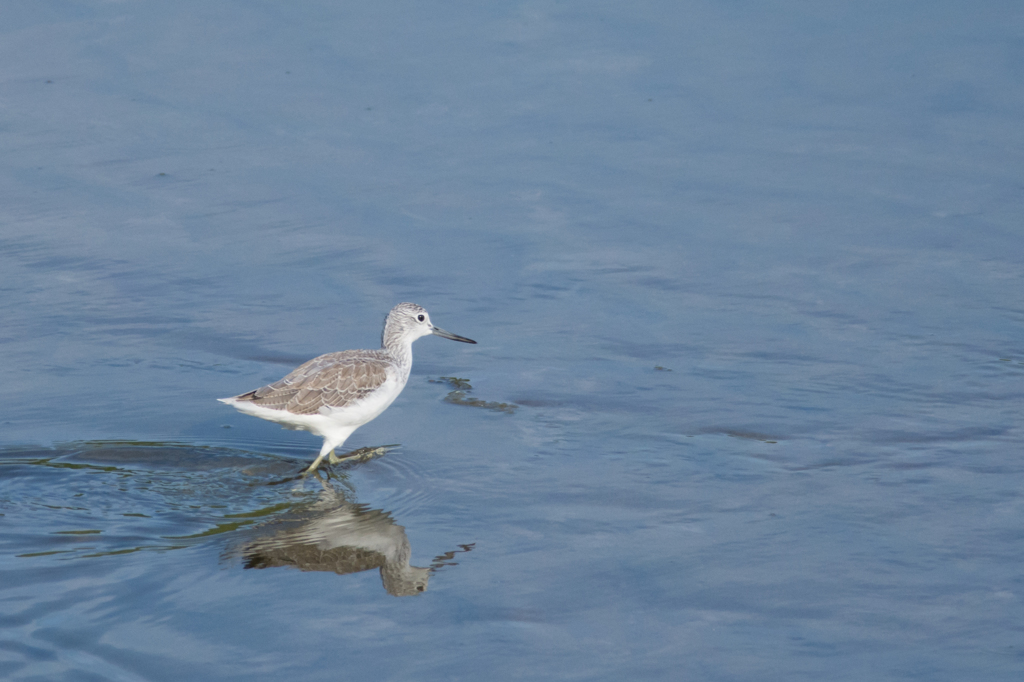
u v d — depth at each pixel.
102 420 12.88
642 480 11.50
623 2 27.62
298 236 18.36
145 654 8.24
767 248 17.98
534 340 15.33
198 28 25.81
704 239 18.33
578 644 8.48
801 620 8.81
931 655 8.29
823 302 16.27
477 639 8.55
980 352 14.60
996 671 8.07
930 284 16.64
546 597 9.18
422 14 26.78
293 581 9.45
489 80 23.92
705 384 13.94
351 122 22.23
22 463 11.73
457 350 15.10
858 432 12.57
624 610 8.98
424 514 10.82
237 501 11.13
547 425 12.93
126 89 23.09
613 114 22.67
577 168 20.77
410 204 19.47
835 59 24.61
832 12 26.86
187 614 8.85
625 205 19.45
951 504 10.84
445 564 9.78
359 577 9.55
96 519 10.57
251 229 18.52
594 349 15.04
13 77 23.28
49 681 7.84
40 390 13.52
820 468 11.72
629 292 16.70
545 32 26.08
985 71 23.69
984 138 21.33
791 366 14.38
